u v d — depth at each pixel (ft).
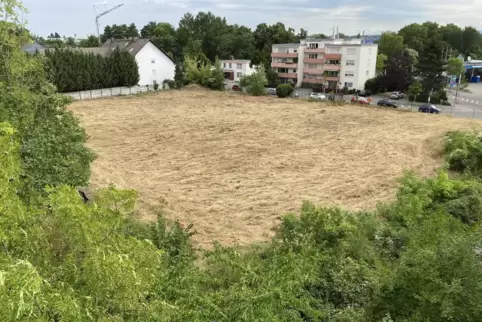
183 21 287.48
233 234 43.27
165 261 21.72
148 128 90.99
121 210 14.51
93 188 51.34
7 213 10.87
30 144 29.73
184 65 172.35
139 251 12.42
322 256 25.12
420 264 17.47
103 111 108.06
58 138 33.47
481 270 16.33
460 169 61.57
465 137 66.90
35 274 9.11
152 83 164.14
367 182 60.03
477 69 249.75
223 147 77.92
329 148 78.23
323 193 55.93
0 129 13.01
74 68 131.75
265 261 24.40
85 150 39.55
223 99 136.05
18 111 33.60
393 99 162.20
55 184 29.01
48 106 38.93
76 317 9.52
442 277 16.70
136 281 11.14
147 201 51.06
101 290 10.69
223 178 61.41
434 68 156.04
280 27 253.24
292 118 105.70
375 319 18.30
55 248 11.83
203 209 49.96
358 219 35.47
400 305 17.85
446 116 111.96
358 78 181.37
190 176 61.98
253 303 14.44
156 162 68.18
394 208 40.32
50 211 12.99
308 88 197.57
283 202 52.75
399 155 73.46
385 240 31.04
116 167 64.08
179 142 80.74
